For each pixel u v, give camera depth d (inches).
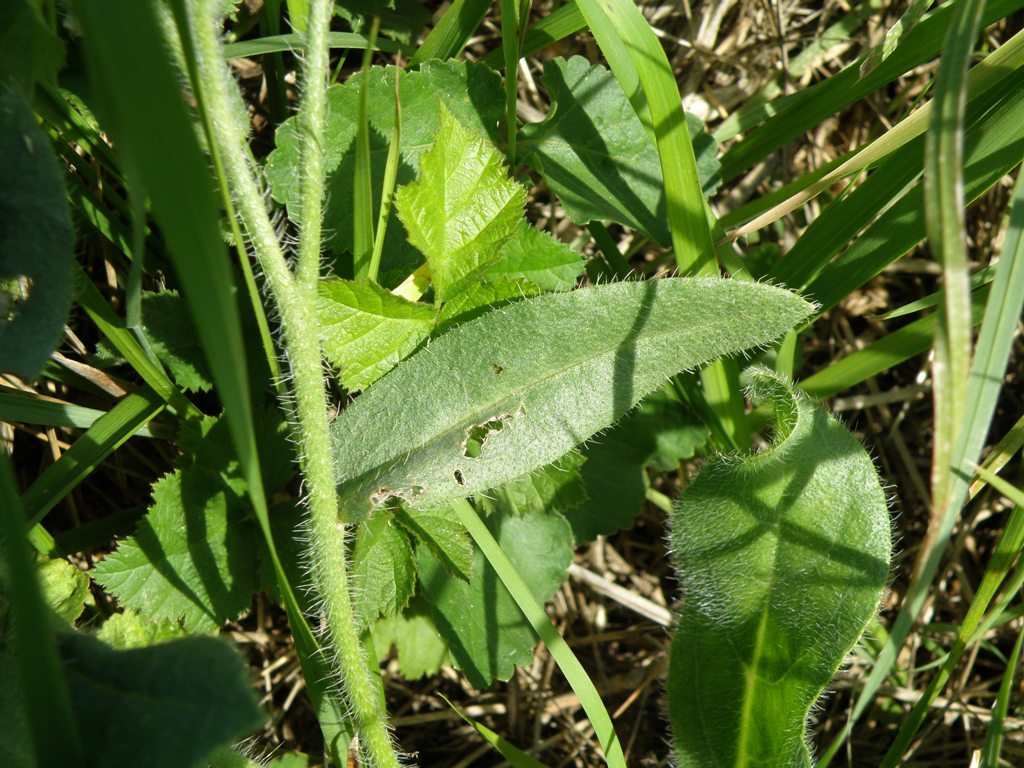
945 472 3.4
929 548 3.6
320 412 5.2
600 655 8.6
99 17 3.1
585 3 5.9
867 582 5.5
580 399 5.4
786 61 8.5
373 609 5.7
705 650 5.7
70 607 5.7
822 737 8.1
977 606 6.0
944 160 3.3
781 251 8.9
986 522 8.8
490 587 6.6
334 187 6.1
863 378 7.0
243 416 3.3
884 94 9.0
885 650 5.4
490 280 6.1
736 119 8.3
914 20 6.1
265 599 7.6
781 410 5.8
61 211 4.6
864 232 6.4
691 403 7.0
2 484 3.2
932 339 6.7
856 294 9.2
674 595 8.7
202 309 3.2
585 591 8.6
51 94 5.6
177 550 5.7
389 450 5.3
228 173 5.0
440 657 7.2
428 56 6.7
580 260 6.2
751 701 5.6
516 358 5.4
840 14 9.0
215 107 4.9
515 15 6.0
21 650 3.2
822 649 5.5
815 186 6.0
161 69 3.2
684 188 6.0
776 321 5.4
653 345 5.4
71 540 6.5
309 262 5.2
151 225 6.5
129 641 5.7
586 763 8.2
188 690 3.6
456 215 5.6
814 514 5.6
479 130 6.5
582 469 7.2
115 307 6.8
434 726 8.1
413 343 5.8
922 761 8.0
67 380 6.4
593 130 6.8
